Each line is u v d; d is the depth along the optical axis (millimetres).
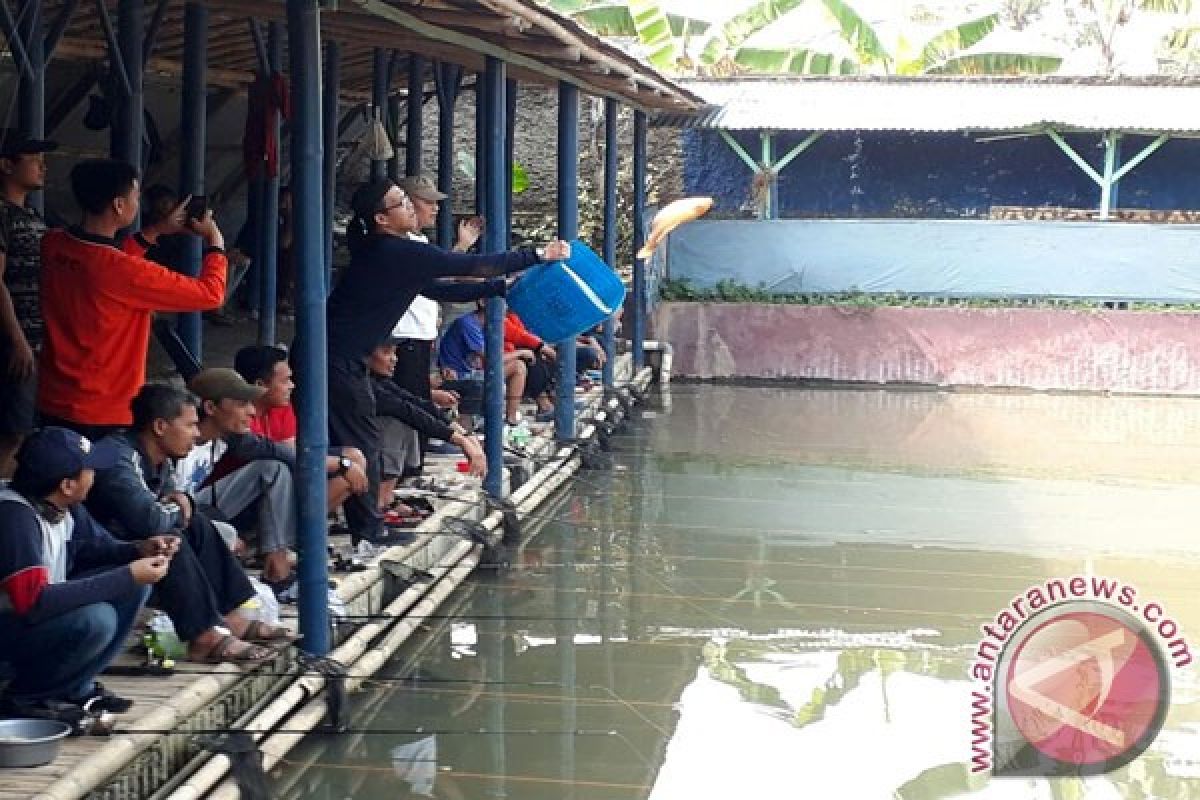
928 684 6594
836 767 5551
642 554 8859
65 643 4434
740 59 20469
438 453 9766
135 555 4715
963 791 5359
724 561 8758
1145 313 16828
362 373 6746
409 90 14297
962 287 17344
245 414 5691
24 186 5898
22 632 4402
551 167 19469
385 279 6629
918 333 17156
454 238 15375
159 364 10672
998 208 18328
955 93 17859
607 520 9766
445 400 9289
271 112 10703
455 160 18766
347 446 6750
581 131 19266
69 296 5387
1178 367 16812
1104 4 22078
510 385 10867
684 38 20469
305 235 5672
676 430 13609
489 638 7059
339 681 5645
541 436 10961
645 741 5754
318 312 5684
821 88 18172
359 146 13086
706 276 17750
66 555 4621
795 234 17547
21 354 5492
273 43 11172
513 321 11180
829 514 10117
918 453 12703
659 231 6875
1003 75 19359
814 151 18844
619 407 13742
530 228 19250
